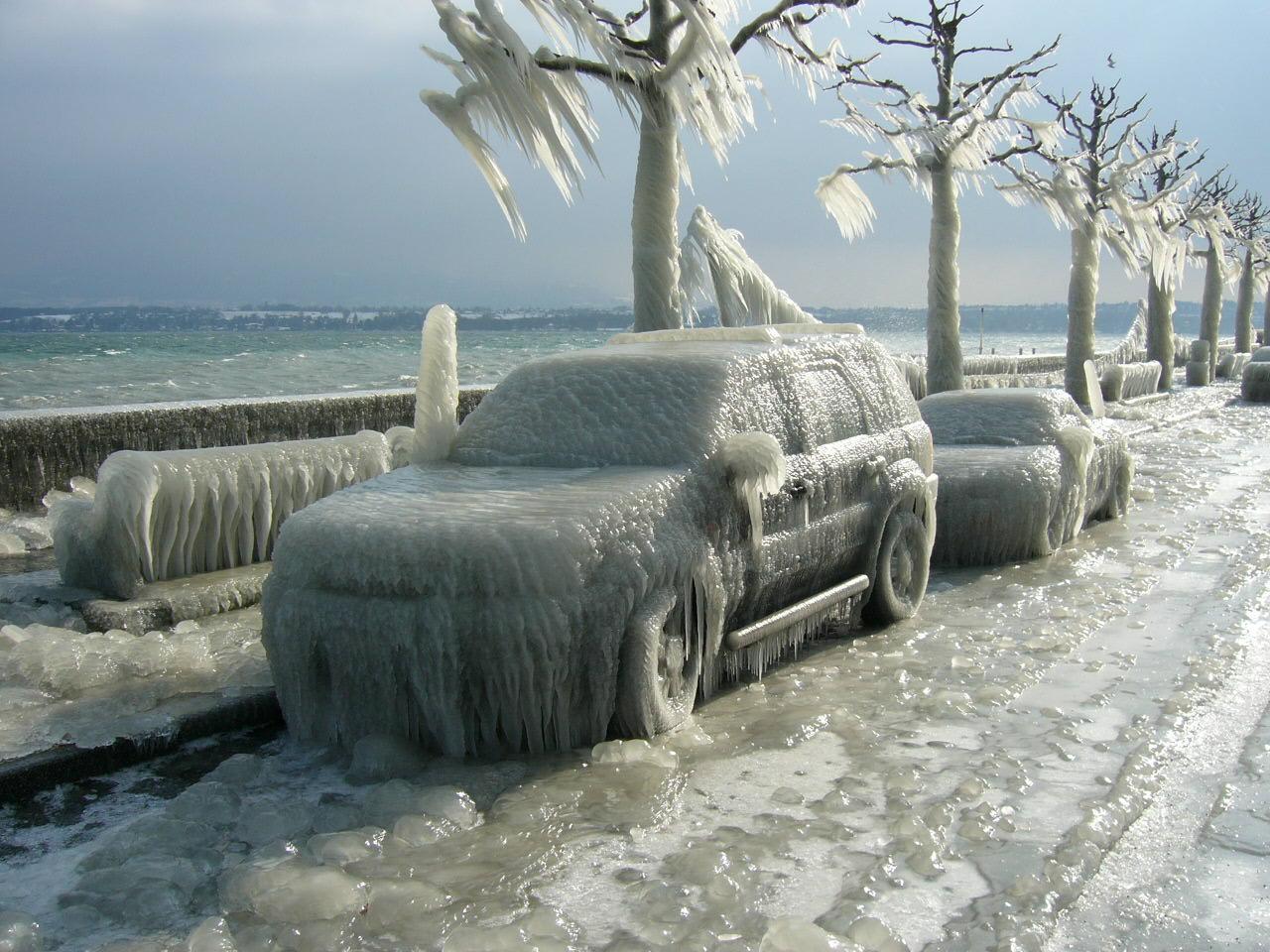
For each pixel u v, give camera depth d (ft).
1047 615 24.11
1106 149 77.25
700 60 32.24
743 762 15.26
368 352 201.36
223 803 13.64
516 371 20.45
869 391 22.82
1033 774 14.87
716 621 17.02
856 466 21.24
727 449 17.12
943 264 59.93
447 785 14.01
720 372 18.51
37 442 32.91
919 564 24.16
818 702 17.99
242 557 24.67
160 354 179.63
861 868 12.12
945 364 60.59
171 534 22.93
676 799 13.97
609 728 15.47
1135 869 12.17
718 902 11.25
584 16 30.55
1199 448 60.08
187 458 23.30
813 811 13.60
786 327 24.48
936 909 11.23
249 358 163.43
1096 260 76.48
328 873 11.50
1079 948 10.49
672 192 35.99
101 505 21.85
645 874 11.96
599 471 17.16
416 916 11.05
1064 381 78.33
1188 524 36.29
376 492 16.80
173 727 15.90
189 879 11.93
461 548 14.30
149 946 10.34
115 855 12.39
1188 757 15.58
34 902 11.50
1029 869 12.04
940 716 17.29
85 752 14.97
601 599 14.85
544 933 10.59
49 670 17.43
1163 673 19.62
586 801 13.74
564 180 30.94
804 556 19.38
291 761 15.14
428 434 19.25
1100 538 33.65
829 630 22.90
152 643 18.97
